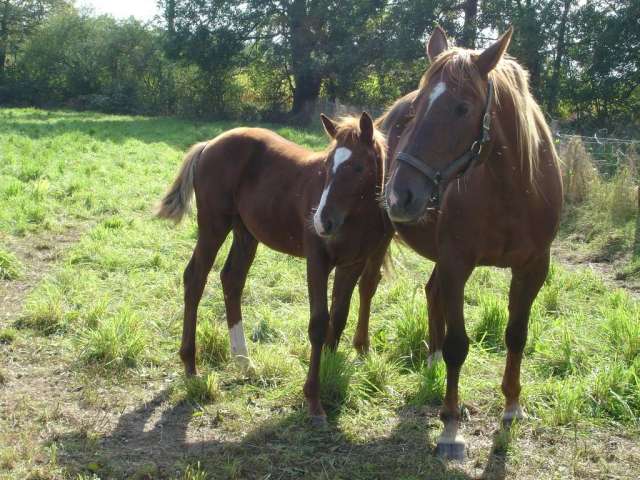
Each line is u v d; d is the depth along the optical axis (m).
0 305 5.45
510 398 3.70
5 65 42.38
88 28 39.59
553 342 4.63
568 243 7.95
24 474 3.09
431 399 3.95
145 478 3.12
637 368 4.08
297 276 6.45
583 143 11.10
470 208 3.25
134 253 7.04
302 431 3.59
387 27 26.06
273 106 31.27
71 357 4.47
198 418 3.76
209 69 30.69
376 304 5.57
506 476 3.18
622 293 5.57
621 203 8.24
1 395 3.91
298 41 28.61
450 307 3.37
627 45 21.27
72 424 3.62
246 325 5.20
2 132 17.16
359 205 3.63
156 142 17.97
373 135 3.60
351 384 4.00
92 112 33.28
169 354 4.62
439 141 2.78
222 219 4.48
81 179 10.62
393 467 3.26
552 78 22.98
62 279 6.06
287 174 4.17
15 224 7.96
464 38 24.03
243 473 3.19
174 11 29.66
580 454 3.35
